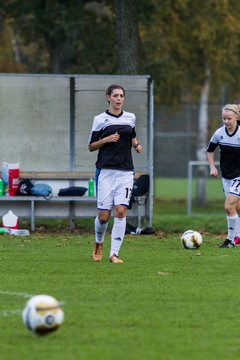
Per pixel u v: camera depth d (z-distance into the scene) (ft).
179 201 395.55
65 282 107.34
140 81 181.88
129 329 81.76
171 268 119.55
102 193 123.44
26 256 132.36
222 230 186.70
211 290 102.27
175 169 435.12
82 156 184.34
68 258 130.00
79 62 287.07
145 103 182.29
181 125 426.10
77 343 75.97
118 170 122.72
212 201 391.65
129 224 175.01
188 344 76.38
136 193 173.68
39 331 75.56
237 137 141.69
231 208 144.77
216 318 87.04
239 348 75.31
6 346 74.59
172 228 188.96
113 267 120.26
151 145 174.70
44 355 71.56
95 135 122.62
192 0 314.96
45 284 105.91
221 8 322.34
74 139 184.03
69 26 269.44
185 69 345.72
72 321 84.53
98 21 292.20
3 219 172.86
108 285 105.29
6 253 136.05
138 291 101.24
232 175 144.66
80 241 155.94
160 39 314.14
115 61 277.23
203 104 356.18
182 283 107.14
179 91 352.90
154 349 74.33
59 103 183.21
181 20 317.42
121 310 90.22
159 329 81.92
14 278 110.52
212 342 77.25
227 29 325.62
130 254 135.44
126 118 122.62
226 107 141.18
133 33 203.72
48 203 180.45
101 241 126.72
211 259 129.49
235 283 107.55
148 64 280.72
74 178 181.16
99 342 76.48
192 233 143.13
